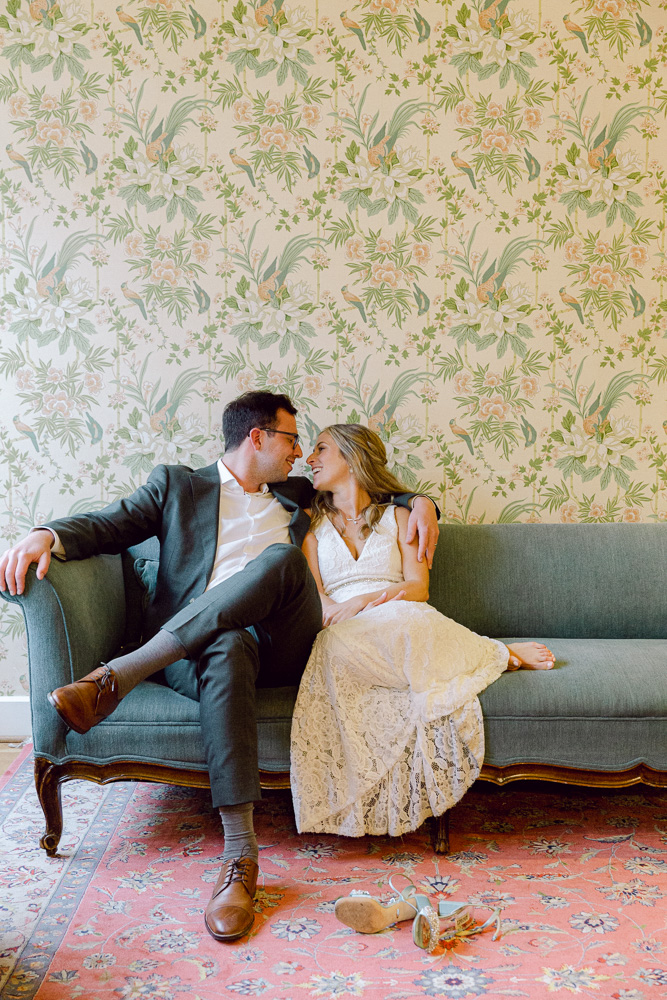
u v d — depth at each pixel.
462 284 2.42
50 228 2.34
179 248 2.36
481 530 2.33
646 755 1.72
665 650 1.95
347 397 2.42
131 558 2.15
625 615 2.28
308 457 2.29
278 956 1.34
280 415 2.04
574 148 2.42
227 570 1.94
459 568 2.29
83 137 2.32
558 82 2.40
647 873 1.62
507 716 1.71
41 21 2.30
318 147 2.36
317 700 1.71
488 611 2.28
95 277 2.35
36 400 2.38
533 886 1.56
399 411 2.44
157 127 2.33
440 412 2.44
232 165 2.35
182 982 1.27
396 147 2.38
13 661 2.42
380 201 2.38
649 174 2.45
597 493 2.49
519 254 2.42
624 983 1.26
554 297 2.44
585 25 2.40
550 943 1.37
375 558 2.07
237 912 1.39
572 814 1.92
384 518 2.13
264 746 1.70
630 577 2.29
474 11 2.37
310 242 2.38
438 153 2.39
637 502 2.49
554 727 1.71
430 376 2.43
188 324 2.38
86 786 2.09
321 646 1.74
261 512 2.05
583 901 1.51
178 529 1.93
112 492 2.41
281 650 1.76
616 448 2.49
